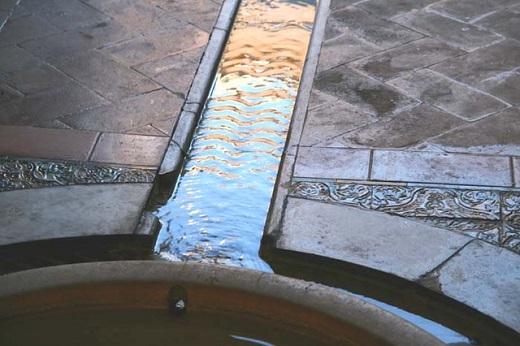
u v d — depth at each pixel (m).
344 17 5.37
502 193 3.61
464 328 2.88
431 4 5.53
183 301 2.53
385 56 4.86
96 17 5.36
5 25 5.21
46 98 4.42
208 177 3.86
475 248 3.22
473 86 4.51
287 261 3.24
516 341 2.79
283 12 5.72
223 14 5.47
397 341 2.29
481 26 5.20
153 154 3.93
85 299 2.53
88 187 3.64
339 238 3.29
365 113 4.27
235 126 4.31
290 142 4.04
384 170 3.79
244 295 2.50
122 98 4.43
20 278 2.52
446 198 3.58
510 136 4.05
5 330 2.49
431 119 4.21
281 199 3.57
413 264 3.13
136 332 2.50
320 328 2.43
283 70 4.94
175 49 4.98
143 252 3.31
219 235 3.44
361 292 3.08
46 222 3.37
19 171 3.76
